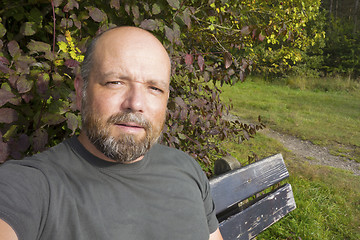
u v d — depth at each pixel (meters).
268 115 8.46
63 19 1.60
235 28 2.81
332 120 8.38
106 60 0.96
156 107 1.01
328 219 3.47
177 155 1.25
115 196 0.97
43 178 0.88
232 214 1.85
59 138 1.84
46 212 0.84
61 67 1.44
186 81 2.51
